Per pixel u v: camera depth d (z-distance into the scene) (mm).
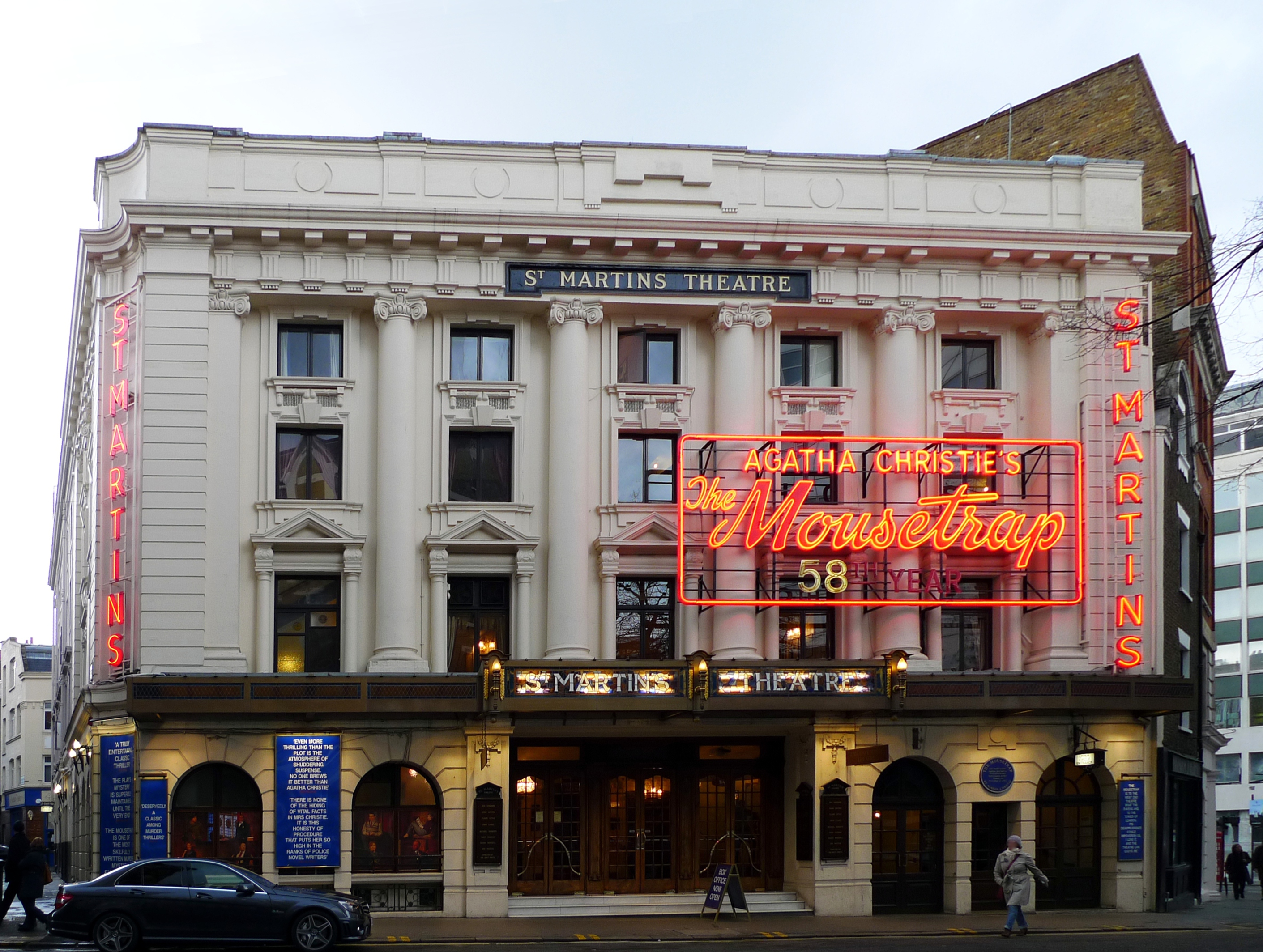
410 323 32219
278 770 30203
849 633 32906
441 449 32469
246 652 31344
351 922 23766
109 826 30859
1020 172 34406
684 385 33250
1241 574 82312
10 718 96312
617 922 29719
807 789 32188
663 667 30125
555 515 32219
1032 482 33719
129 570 31484
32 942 25453
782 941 26750
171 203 31000
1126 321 32656
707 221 32406
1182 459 39406
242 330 32188
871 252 33062
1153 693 31906
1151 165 42188
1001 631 33469
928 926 29188
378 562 31672
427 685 30109
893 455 32312
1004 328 34531
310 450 32531
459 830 30797
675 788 33312
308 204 31938
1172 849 34250
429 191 32594
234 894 23438
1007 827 32781
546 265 32562
